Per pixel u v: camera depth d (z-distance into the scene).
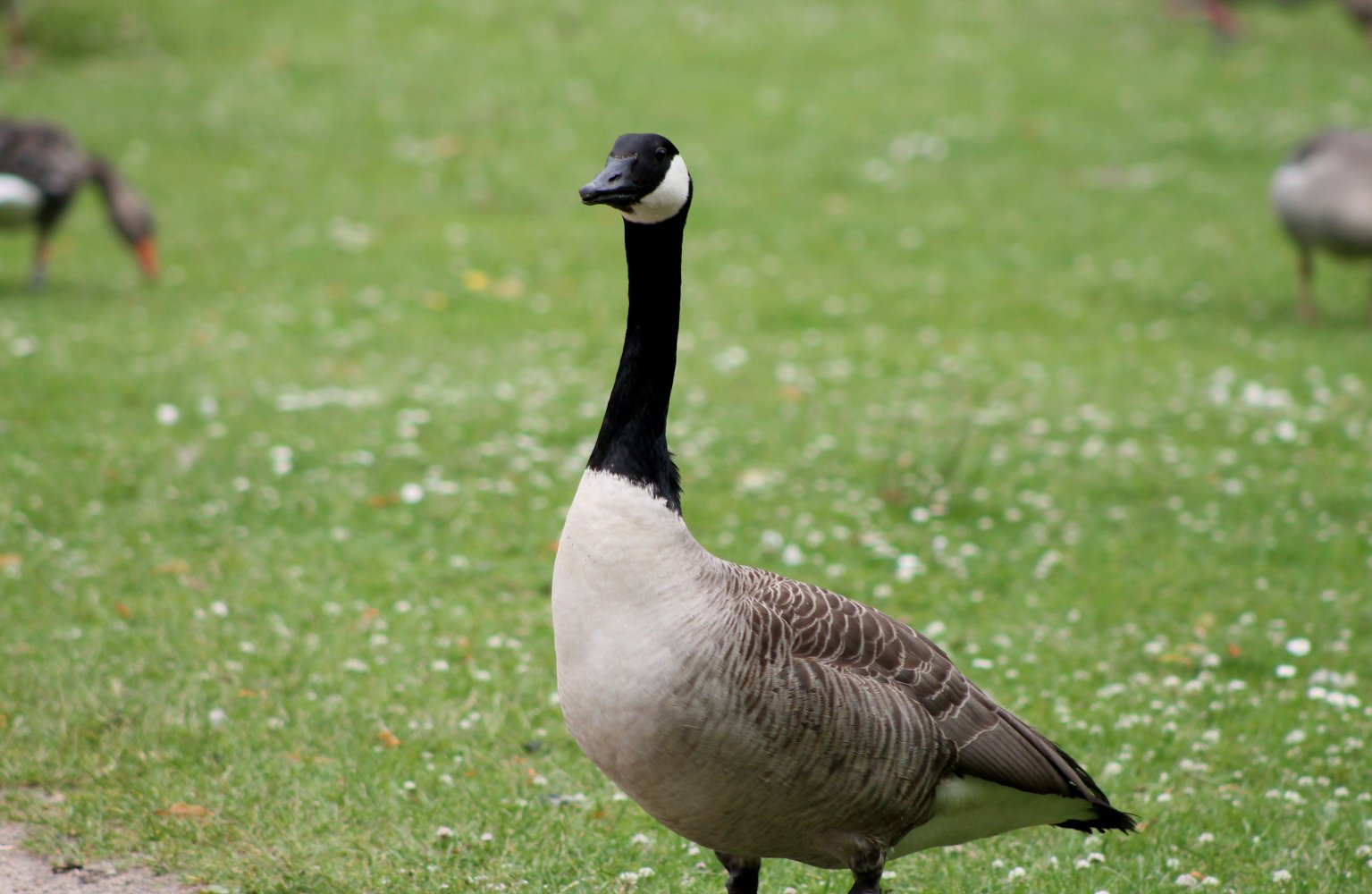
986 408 17.47
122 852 8.01
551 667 10.68
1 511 12.95
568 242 25.14
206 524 13.08
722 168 29.66
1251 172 30.78
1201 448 16.25
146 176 27.31
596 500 6.42
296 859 7.95
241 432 15.48
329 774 8.88
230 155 28.94
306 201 26.55
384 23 38.09
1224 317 22.16
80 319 19.58
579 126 31.62
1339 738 9.86
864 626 6.63
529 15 39.56
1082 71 37.62
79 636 10.66
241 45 35.81
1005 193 28.97
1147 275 24.38
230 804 8.49
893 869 8.33
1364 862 8.17
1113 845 8.48
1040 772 6.75
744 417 16.89
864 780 6.40
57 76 32.91
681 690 6.16
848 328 21.19
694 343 20.06
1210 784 9.24
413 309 21.08
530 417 16.55
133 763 8.91
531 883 7.81
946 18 42.22
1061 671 10.91
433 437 15.70
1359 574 12.92
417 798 8.67
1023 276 24.16
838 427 16.64
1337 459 15.90
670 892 7.81
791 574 12.65
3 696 9.66
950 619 11.86
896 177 29.70
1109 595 12.43
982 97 35.12
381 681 10.20
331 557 12.52
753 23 40.22
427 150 29.75
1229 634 11.67
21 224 20.70
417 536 13.19
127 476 14.05
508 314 21.14
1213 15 40.47
